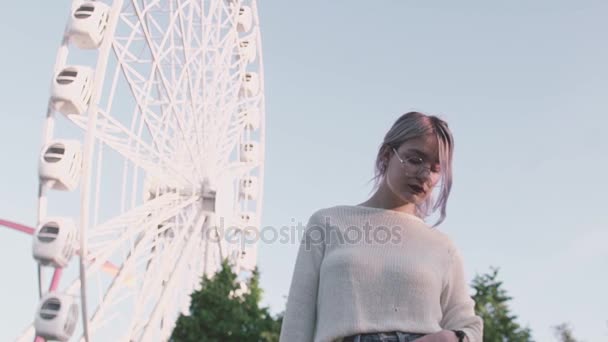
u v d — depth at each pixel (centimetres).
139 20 2114
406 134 356
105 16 1991
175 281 2439
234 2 2959
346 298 341
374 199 378
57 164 1889
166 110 2427
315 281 364
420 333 334
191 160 2544
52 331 1916
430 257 352
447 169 355
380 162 375
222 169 2786
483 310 1852
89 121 1919
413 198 356
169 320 2452
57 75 1920
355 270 343
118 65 2091
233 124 2983
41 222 1930
